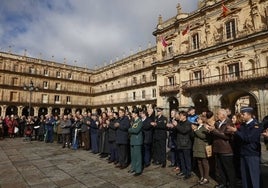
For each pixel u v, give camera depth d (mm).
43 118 19156
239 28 24094
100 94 58875
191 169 8141
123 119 8945
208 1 27391
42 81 52906
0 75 46594
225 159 5949
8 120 20625
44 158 10867
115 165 9305
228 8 25375
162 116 9227
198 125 7152
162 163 8883
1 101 44562
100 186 6645
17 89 48219
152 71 43406
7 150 13344
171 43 32656
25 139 18828
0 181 7227
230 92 24062
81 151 12906
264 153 11234
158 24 34875
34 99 50188
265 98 20953
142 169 8562
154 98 41125
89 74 63188
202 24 28188
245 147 5422
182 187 6500
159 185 6688
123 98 50094
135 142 8000
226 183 6316
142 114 9391
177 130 7660
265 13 21938
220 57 25500
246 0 23641
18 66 49844
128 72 49062
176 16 32125
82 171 8375
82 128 13547
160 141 9023
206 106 29219
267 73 20656
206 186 6566
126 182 7000
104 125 11078
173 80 31547
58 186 6703
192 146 7527
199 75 28031
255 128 5266
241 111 5625
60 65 57156
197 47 28812
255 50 22172
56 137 17938
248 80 21875
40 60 53500
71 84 58156
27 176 7770
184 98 29016
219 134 5957
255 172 5246
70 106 54938
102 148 11039
